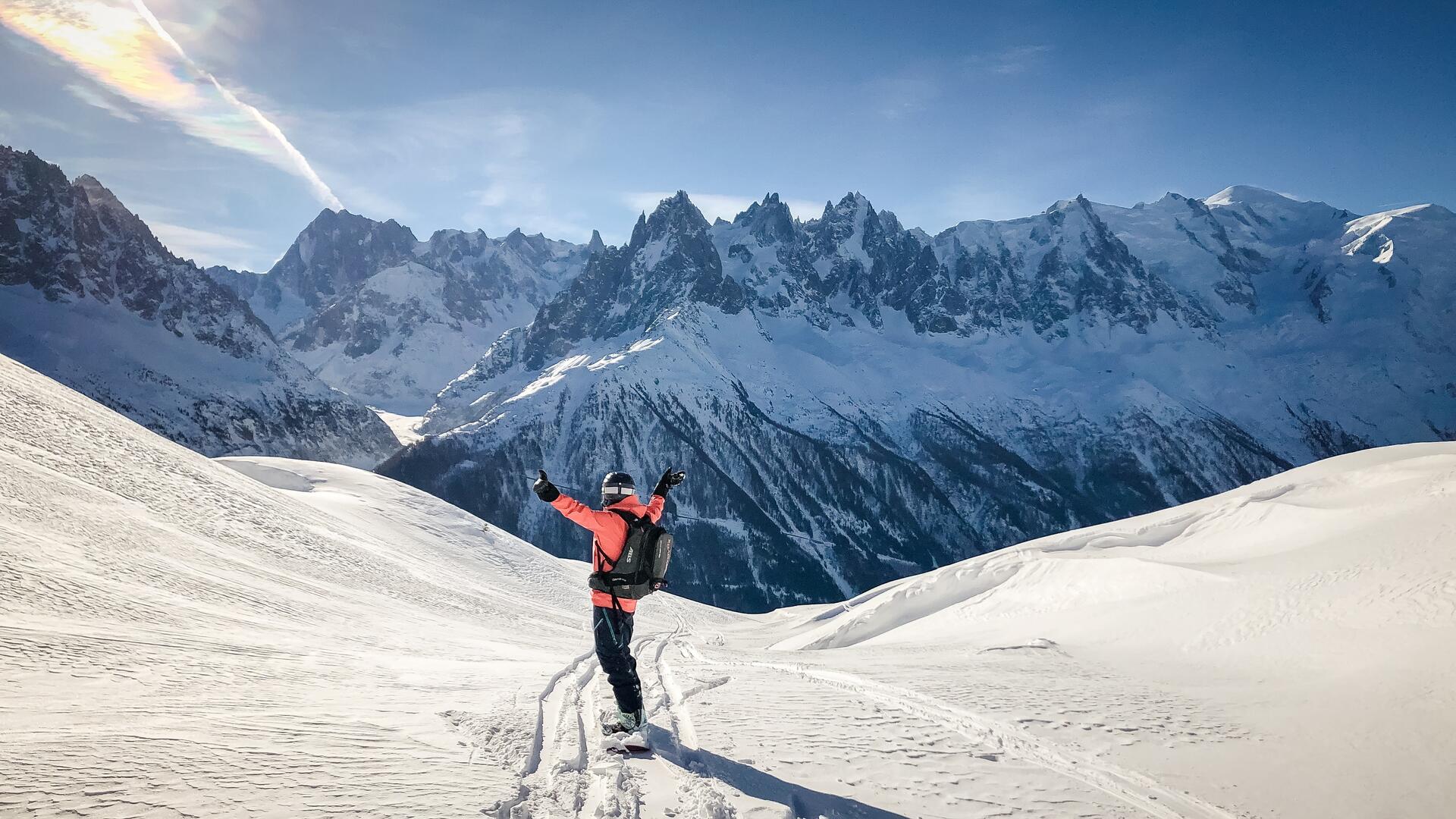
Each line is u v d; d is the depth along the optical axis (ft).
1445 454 118.32
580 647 80.48
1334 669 42.93
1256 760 23.21
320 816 10.93
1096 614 84.33
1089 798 17.97
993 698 30.53
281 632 41.96
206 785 11.67
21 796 10.02
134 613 35.86
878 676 36.45
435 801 12.48
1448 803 19.65
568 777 15.28
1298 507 116.88
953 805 16.02
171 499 103.71
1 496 60.70
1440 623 47.06
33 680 18.99
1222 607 69.67
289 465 271.69
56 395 125.18
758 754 18.13
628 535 18.44
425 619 82.23
